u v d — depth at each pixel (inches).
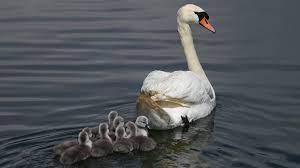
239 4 998.4
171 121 572.1
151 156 516.1
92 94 673.6
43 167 486.9
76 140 522.3
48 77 722.8
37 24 912.3
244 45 824.9
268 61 772.0
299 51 799.1
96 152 506.0
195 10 684.1
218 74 737.0
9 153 515.5
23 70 743.1
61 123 598.5
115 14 957.8
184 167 494.6
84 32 876.6
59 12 972.6
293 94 677.3
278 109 639.8
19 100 658.2
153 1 1032.8
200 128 585.3
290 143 556.4
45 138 553.6
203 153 525.0
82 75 729.6
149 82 582.6
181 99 579.5
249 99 665.0
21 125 595.5
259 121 609.6
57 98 663.1
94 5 1014.4
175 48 820.0
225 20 917.2
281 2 1001.5
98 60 776.3
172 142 551.5
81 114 621.6
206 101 613.9
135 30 883.4
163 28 890.7
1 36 858.1
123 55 793.6
